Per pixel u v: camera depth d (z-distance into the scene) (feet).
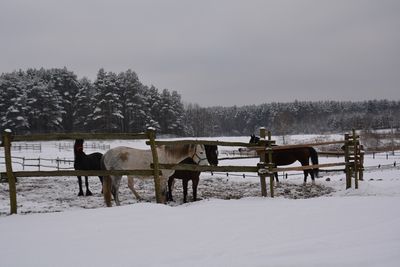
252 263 10.71
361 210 17.78
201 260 11.11
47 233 14.88
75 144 35.81
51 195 35.55
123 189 39.83
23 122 181.37
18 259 11.84
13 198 20.72
